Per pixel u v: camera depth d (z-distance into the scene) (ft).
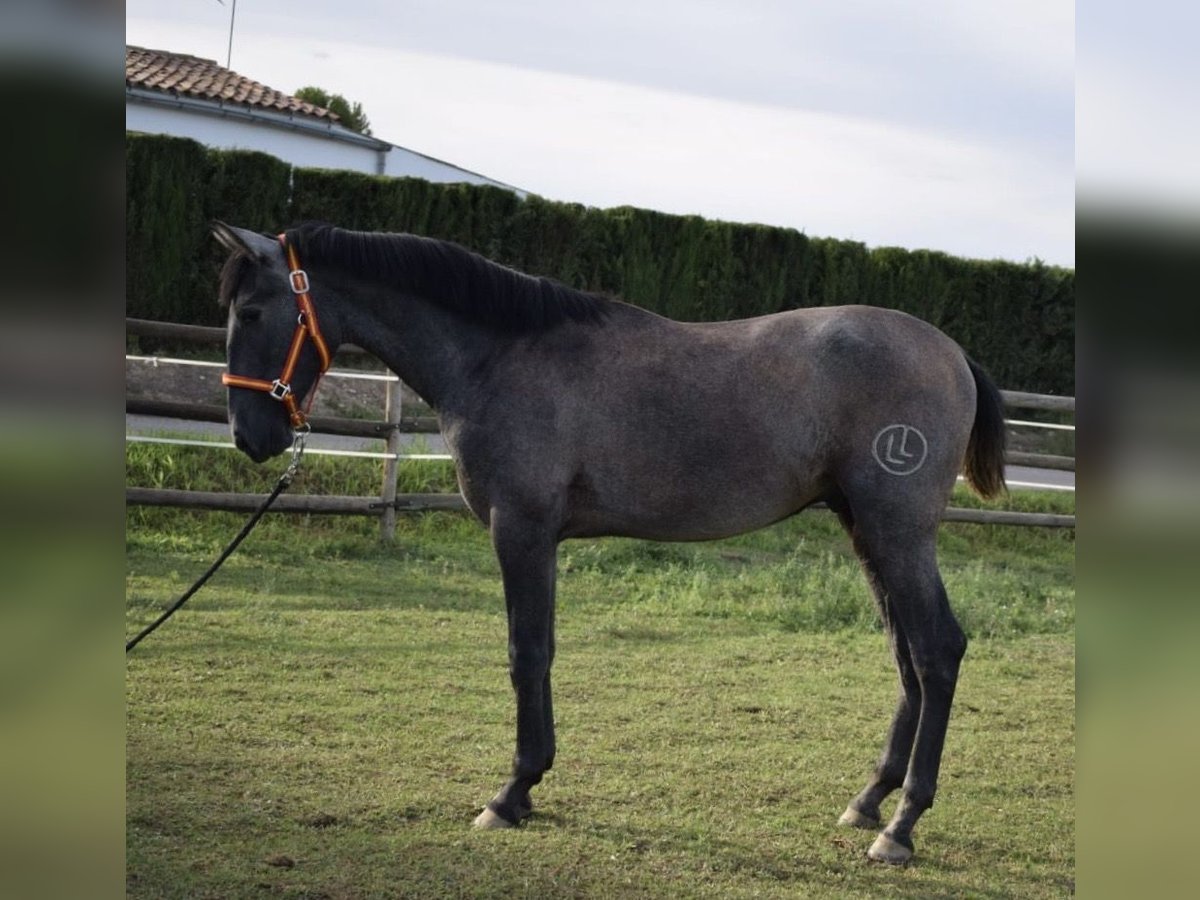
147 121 57.31
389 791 13.09
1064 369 55.31
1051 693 19.51
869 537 12.26
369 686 17.20
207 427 34.42
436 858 11.29
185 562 24.34
